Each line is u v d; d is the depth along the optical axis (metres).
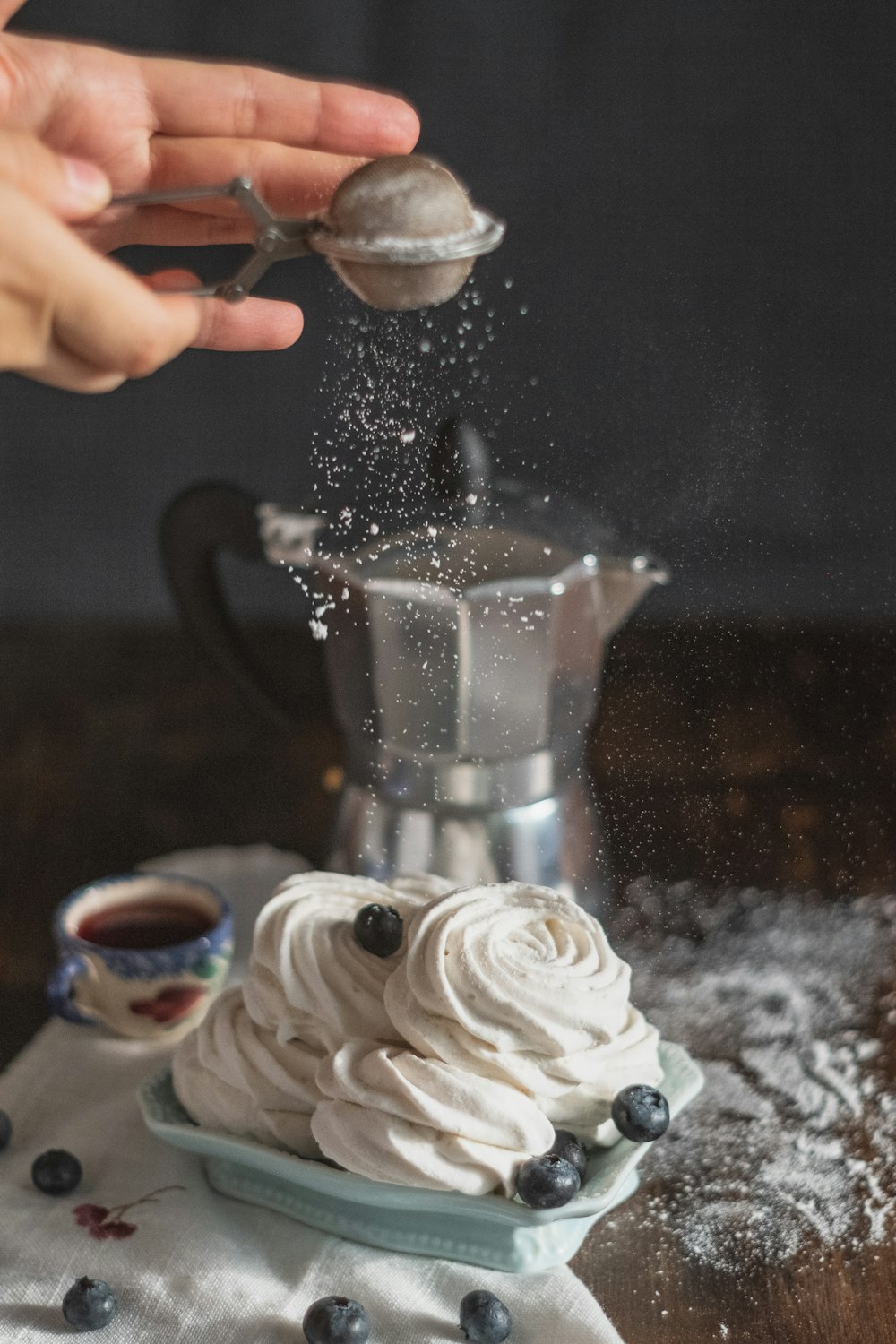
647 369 0.98
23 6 1.07
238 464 1.20
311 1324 0.58
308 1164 0.62
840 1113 0.69
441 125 1.10
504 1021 0.62
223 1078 0.64
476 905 0.65
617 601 0.78
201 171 0.73
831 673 0.94
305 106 0.73
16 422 1.19
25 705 0.98
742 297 1.09
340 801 0.81
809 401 1.07
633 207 1.09
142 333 0.56
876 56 1.06
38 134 0.71
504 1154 0.61
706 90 1.08
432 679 0.74
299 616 1.19
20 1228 0.63
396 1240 0.62
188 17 1.08
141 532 1.22
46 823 0.88
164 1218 0.63
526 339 1.03
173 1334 0.59
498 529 0.77
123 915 0.76
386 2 1.08
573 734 0.78
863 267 1.08
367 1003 0.64
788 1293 0.62
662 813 0.86
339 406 0.80
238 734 0.96
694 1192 0.66
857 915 0.80
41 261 0.54
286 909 0.66
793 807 0.86
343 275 0.60
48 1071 0.71
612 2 1.07
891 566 1.02
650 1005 0.75
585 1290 0.61
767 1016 0.74
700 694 0.93
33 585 1.23
